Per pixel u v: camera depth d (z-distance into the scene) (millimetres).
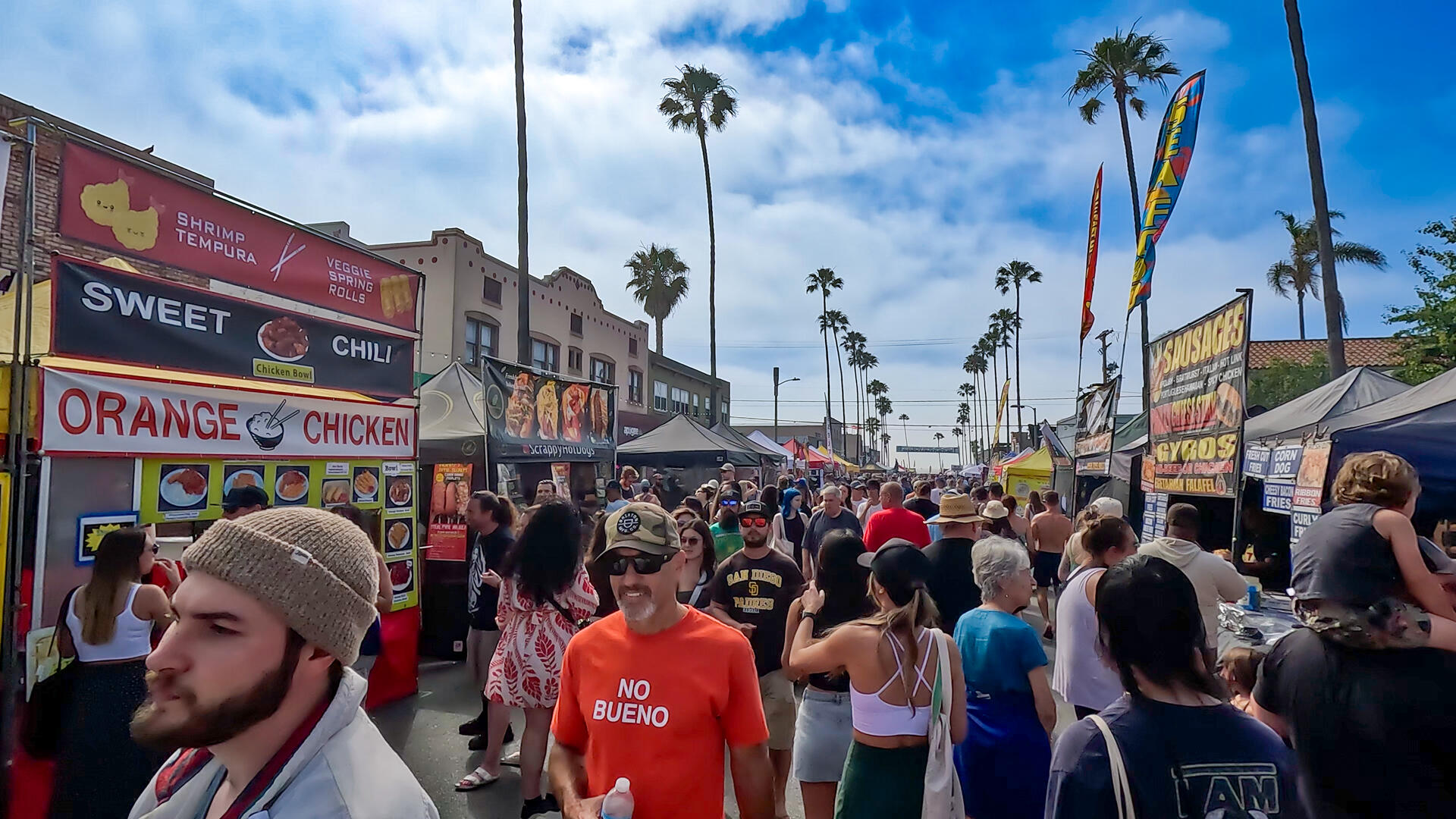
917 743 2801
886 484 7793
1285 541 10391
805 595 3436
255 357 5234
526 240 16797
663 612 2312
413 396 6723
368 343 6270
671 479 21547
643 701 2250
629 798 2002
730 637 2320
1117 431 14898
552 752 2463
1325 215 12555
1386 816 2039
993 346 76188
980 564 3482
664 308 41875
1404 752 2027
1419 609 2143
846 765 2910
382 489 6191
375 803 1143
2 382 3730
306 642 1155
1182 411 7777
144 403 4371
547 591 4289
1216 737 1637
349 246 6074
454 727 5656
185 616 1118
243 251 5211
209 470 4785
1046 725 3160
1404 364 15977
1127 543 3816
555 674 4234
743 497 11430
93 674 3391
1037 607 11250
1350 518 2291
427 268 18766
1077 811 1665
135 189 4488
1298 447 7363
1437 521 6254
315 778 1131
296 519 1218
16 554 3658
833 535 3457
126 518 4281
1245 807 1565
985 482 34312
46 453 3844
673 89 32875
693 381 37844
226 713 1090
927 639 2848
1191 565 4121
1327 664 2180
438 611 7496
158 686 1102
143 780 3418
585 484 11211
